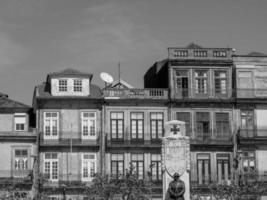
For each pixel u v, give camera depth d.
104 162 82.00
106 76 86.69
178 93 84.06
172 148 52.28
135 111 83.50
